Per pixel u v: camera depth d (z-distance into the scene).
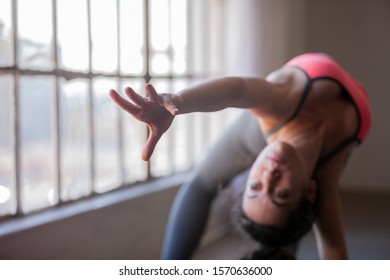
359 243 3.35
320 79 1.51
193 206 2.00
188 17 3.41
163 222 2.95
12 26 2.02
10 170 2.08
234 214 1.46
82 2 2.37
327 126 1.48
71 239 2.23
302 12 4.66
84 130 2.47
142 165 3.00
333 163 1.50
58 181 2.30
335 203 1.49
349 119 1.53
